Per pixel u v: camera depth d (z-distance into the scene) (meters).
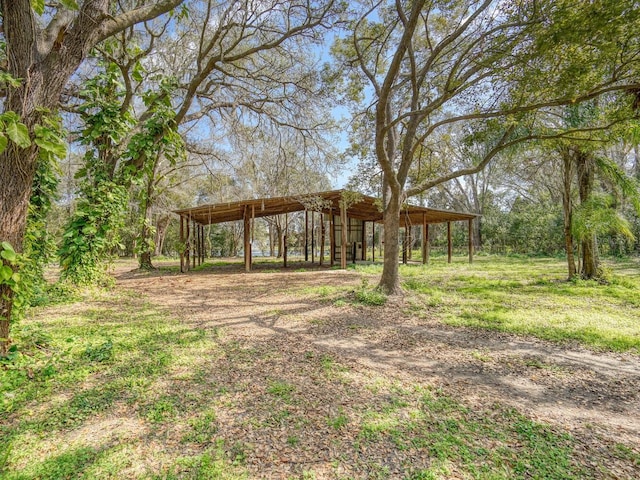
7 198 3.01
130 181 8.36
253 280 11.02
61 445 2.13
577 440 2.24
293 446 2.14
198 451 2.09
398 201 7.30
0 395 2.64
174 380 3.13
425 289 8.34
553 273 11.79
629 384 3.13
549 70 4.93
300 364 3.59
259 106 11.36
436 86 8.53
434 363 3.66
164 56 10.37
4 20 2.99
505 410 2.64
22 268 3.52
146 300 7.36
